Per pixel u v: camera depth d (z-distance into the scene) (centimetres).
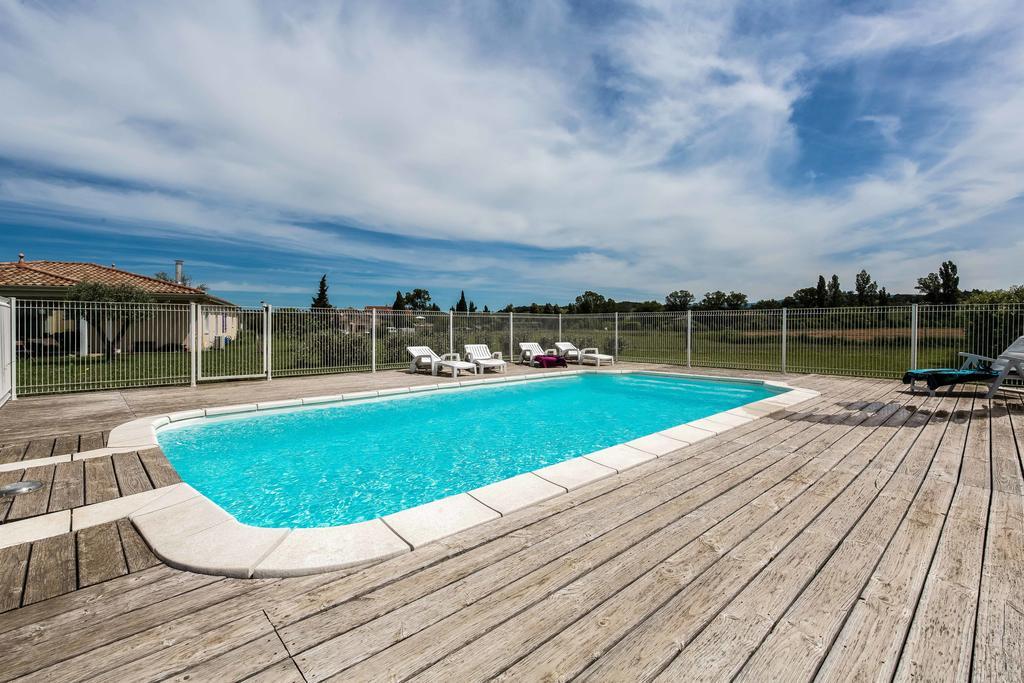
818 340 1202
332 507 424
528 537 273
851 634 181
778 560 244
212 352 1130
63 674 159
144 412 704
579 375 1315
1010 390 858
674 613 196
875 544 262
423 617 194
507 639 179
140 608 202
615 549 257
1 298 739
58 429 577
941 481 371
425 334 1408
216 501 436
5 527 289
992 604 201
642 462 426
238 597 211
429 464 548
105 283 1719
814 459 438
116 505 326
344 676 158
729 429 563
